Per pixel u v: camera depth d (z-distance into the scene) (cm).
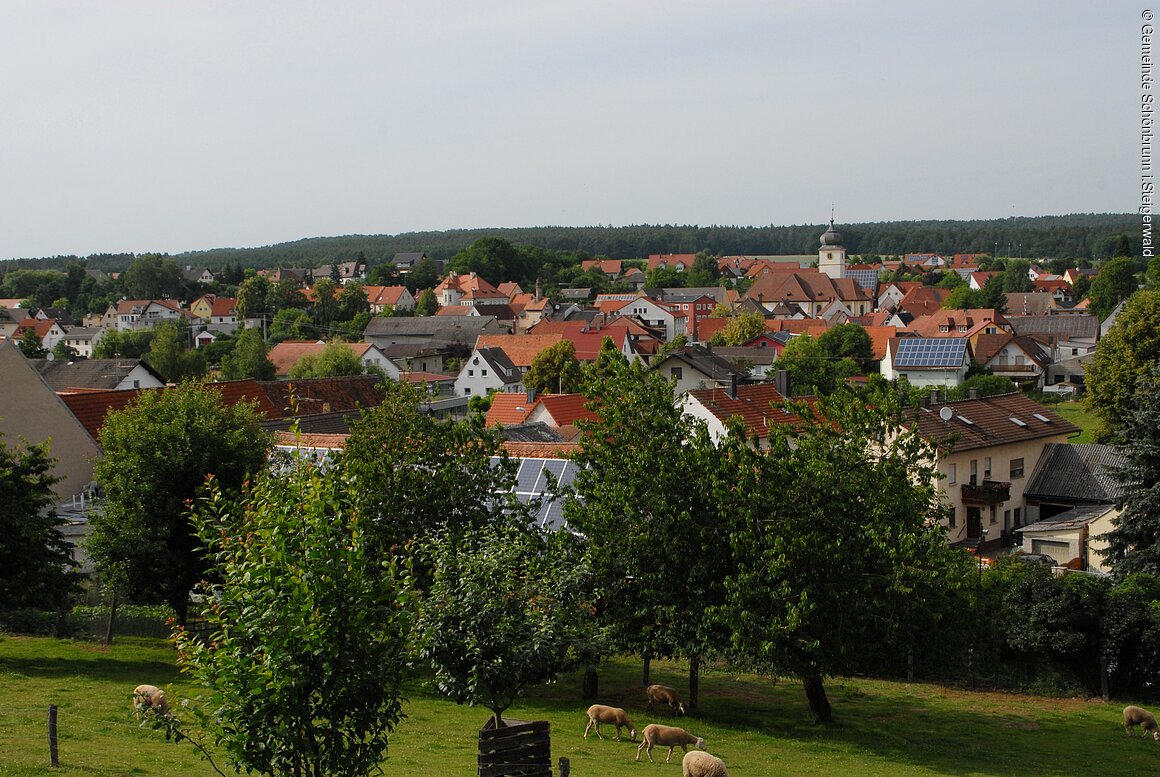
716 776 2138
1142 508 4306
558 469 4225
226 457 3691
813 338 13500
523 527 3152
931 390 10369
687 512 2948
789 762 2703
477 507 3362
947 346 12031
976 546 5981
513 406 7938
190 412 3706
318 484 1656
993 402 6788
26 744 2295
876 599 2947
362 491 2066
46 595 3550
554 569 2448
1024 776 2714
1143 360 7744
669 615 2956
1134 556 4281
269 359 13475
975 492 6100
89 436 5616
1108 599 3675
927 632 3516
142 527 3569
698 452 3014
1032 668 3772
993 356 12681
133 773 2127
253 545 1595
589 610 2777
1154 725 3172
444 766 2377
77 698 2883
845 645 2961
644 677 3669
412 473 3306
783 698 3541
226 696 1527
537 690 3503
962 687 3784
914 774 2653
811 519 2956
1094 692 3688
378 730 1641
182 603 3744
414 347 16312
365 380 8850
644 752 2670
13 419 5288
